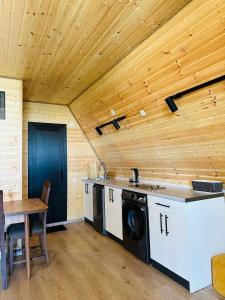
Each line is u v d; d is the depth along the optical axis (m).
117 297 2.22
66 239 3.87
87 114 4.30
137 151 3.71
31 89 3.79
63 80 3.36
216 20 1.61
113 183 3.90
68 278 2.60
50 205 4.66
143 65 2.40
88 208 4.78
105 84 3.19
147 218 2.88
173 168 3.31
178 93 2.23
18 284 2.49
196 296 2.19
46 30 2.10
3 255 2.46
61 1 1.73
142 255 2.93
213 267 1.77
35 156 4.53
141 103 2.83
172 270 2.48
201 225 2.35
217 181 2.67
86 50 2.46
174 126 2.66
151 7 1.78
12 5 1.77
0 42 2.30
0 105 3.25
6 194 3.26
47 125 4.68
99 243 3.66
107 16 1.91
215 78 1.87
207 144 2.48
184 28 1.82
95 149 5.09
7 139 3.28
